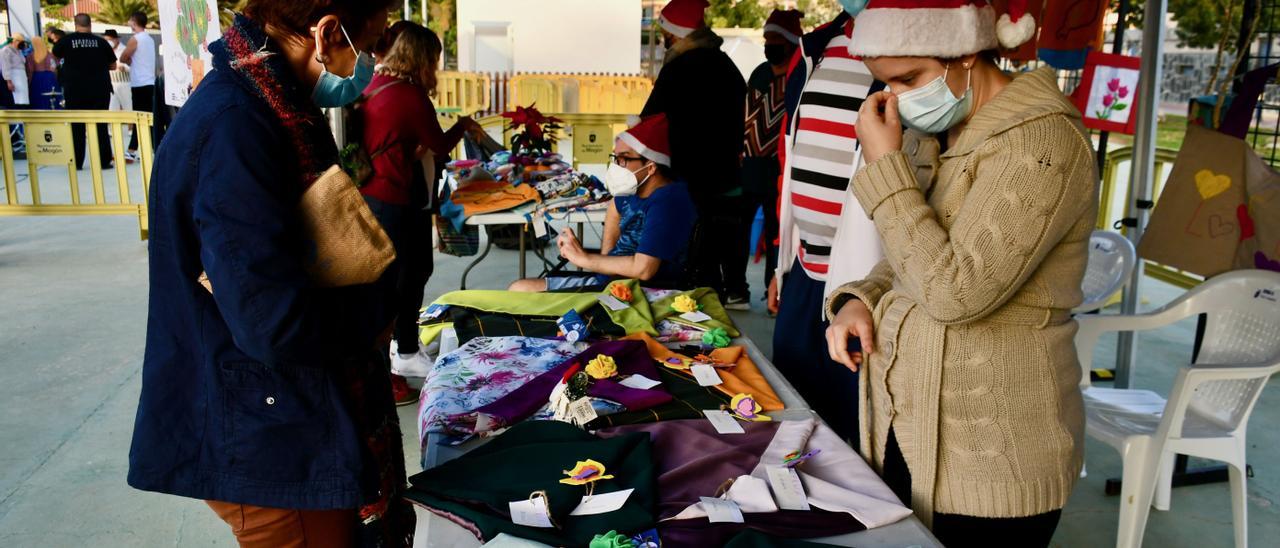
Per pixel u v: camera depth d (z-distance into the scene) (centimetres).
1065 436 148
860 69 228
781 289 272
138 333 460
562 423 173
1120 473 323
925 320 148
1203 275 333
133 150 1088
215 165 121
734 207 488
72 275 575
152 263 132
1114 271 334
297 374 132
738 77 461
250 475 133
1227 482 314
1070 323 148
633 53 1753
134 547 264
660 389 197
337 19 133
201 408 133
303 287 125
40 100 1147
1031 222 128
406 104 334
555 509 138
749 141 507
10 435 336
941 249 133
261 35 129
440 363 219
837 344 167
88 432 341
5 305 505
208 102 124
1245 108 322
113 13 2330
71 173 670
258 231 121
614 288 270
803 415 191
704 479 156
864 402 166
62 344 439
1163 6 325
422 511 147
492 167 511
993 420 145
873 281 170
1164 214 341
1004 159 130
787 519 142
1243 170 323
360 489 136
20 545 262
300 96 132
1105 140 450
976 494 148
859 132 144
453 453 171
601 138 693
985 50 141
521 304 264
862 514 143
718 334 242
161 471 133
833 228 232
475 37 1720
